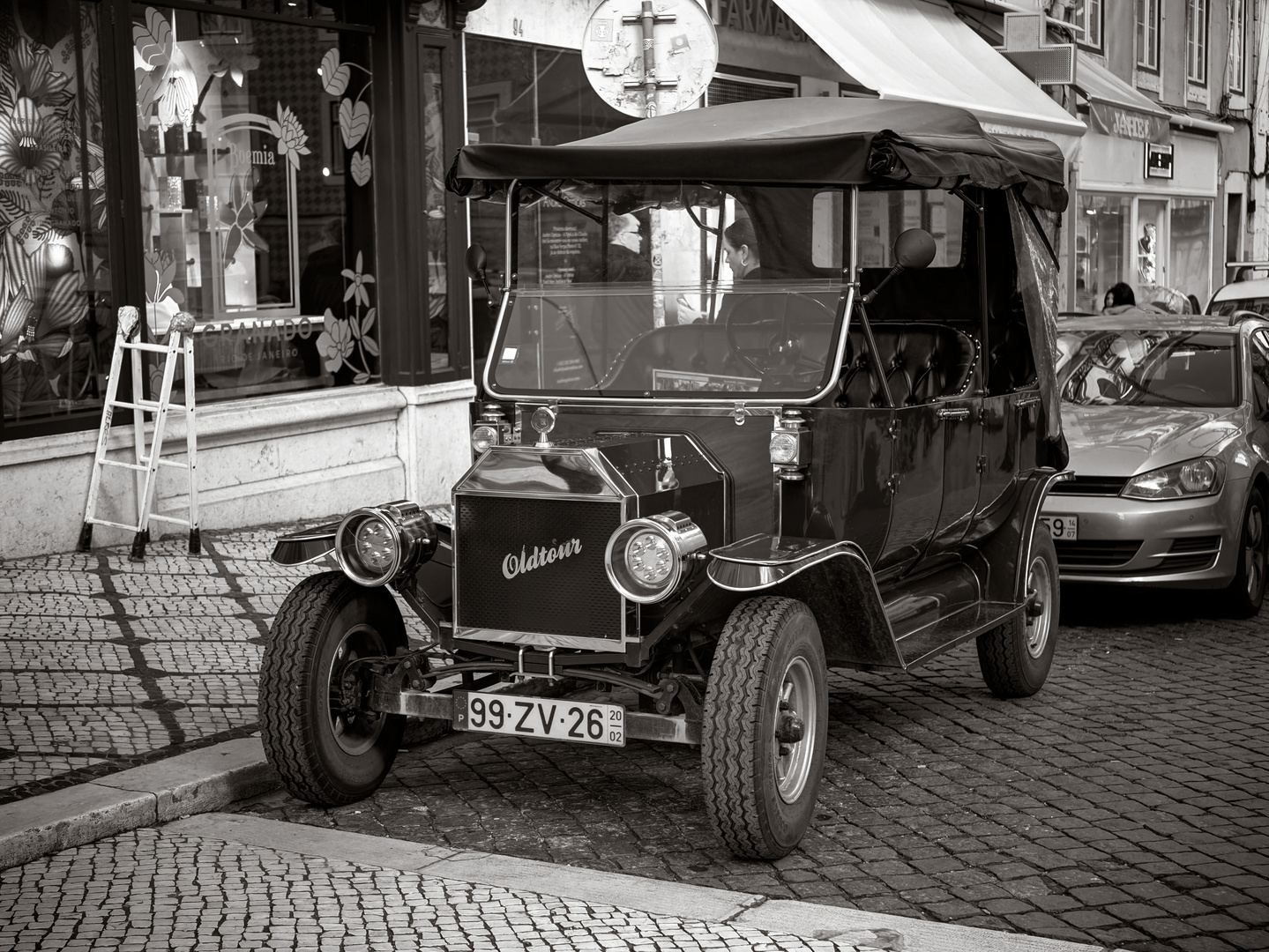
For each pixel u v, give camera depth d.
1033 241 7.13
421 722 6.13
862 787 5.71
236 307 10.30
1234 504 8.61
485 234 11.87
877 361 5.75
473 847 5.03
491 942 4.18
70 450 8.83
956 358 6.63
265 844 4.96
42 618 7.50
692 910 4.41
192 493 9.00
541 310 5.82
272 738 5.21
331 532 5.37
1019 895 4.61
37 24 8.79
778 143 5.28
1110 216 23.72
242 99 10.25
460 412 11.76
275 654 5.21
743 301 5.51
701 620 5.11
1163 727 6.57
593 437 5.46
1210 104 29.58
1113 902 4.56
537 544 5.06
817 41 14.02
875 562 5.73
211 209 10.08
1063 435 7.49
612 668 5.24
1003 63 18.31
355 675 5.38
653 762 6.04
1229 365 9.60
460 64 11.56
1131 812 5.41
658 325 5.63
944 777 5.84
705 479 5.34
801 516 5.38
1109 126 21.25
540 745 6.31
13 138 8.69
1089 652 8.08
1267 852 4.99
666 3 7.89
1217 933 4.32
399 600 8.26
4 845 4.69
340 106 10.94
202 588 8.27
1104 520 8.44
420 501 11.38
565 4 12.91
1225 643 8.30
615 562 4.79
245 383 10.37
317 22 10.62
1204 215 29.44
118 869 4.71
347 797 5.39
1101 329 10.17
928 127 6.04
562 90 13.01
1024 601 6.79
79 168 9.05
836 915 4.38
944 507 6.16
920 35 16.81
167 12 9.69
